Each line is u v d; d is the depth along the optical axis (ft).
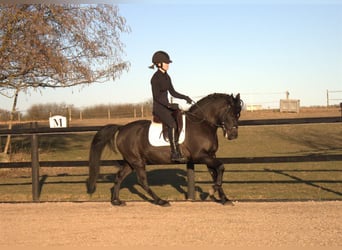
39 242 18.67
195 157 24.40
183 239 18.38
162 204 24.89
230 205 24.49
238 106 23.82
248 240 17.95
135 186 35.04
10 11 42.34
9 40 43.68
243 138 86.69
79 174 44.93
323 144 71.51
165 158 24.97
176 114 24.49
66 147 79.71
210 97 24.61
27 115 111.14
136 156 25.61
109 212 23.94
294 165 47.01
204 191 31.04
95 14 48.01
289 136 86.28
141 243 18.03
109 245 17.93
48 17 46.62
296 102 116.26
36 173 28.86
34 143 28.86
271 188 32.22
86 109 139.23
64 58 45.78
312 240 17.67
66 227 20.98
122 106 138.51
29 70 46.70
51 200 28.86
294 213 22.17
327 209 22.80
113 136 26.58
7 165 29.48
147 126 25.46
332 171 40.81
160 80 24.23
